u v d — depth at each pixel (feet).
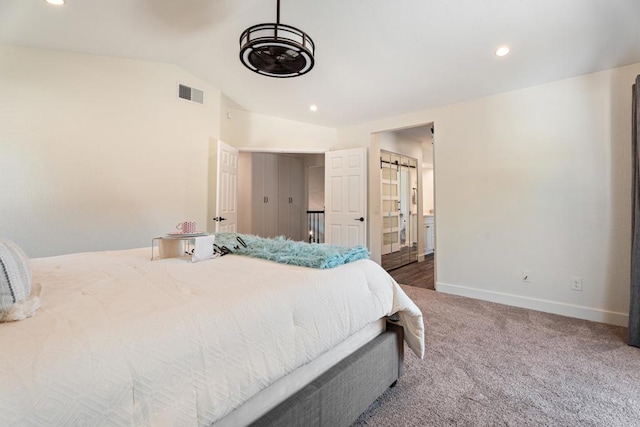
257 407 2.90
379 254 14.33
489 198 10.31
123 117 9.42
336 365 3.83
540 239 9.30
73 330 2.19
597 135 8.39
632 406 4.61
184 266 4.55
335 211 14.56
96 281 3.63
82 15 7.03
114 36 8.08
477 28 7.14
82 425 1.79
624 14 6.28
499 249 10.08
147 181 9.89
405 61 8.80
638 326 6.59
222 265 4.63
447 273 11.29
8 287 2.40
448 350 6.48
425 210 23.53
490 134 10.32
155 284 3.50
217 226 11.43
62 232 8.38
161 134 10.21
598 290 8.34
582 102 8.64
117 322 2.36
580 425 4.22
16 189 7.79
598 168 8.36
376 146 14.46
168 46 8.95
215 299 2.96
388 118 13.35
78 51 8.63
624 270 7.98
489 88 9.86
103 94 9.08
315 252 4.94
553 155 9.09
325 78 10.18
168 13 7.25
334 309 3.75
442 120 11.56
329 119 13.98
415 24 7.22
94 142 8.90
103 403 1.89
